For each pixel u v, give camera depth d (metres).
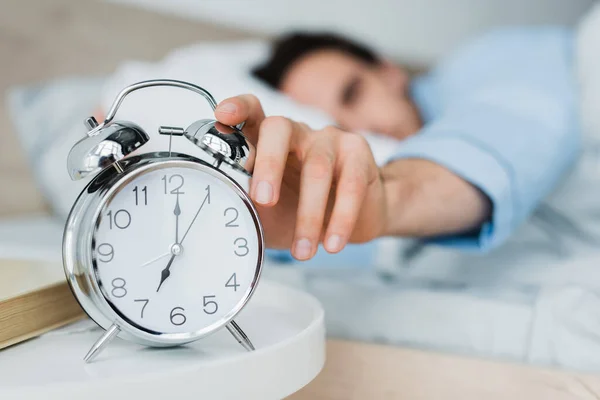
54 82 1.89
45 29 1.92
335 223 0.62
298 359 0.53
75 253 0.54
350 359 0.89
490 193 1.07
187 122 1.46
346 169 0.65
